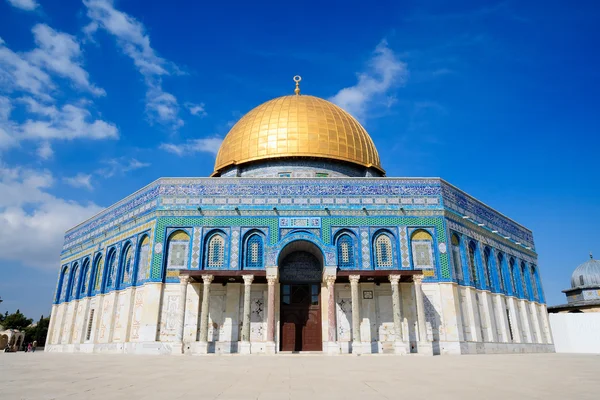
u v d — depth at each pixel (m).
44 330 72.75
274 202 28.58
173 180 29.06
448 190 30.12
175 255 27.59
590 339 38.56
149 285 26.72
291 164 34.06
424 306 26.84
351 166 35.44
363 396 7.12
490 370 12.57
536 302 38.16
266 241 27.78
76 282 36.19
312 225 28.12
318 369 12.87
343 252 27.91
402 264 27.53
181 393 7.51
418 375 10.89
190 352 25.72
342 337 26.61
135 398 6.90
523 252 38.53
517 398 6.90
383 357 21.20
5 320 77.00
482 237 32.47
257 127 35.03
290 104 36.16
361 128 37.78
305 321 27.70
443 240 28.02
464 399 6.78
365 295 27.34
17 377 10.41
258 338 26.44
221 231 28.16
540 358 20.61
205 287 25.45
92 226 36.31
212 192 28.80
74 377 10.43
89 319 32.97
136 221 30.42
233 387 8.35
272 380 9.65
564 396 7.16
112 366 14.42
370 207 28.62
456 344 25.91
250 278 25.55
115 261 31.58
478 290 30.23
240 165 35.00
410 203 28.80
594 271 55.03
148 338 25.69
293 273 28.69
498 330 31.05
